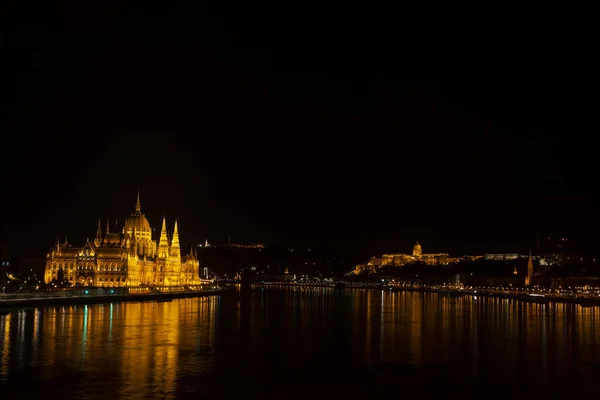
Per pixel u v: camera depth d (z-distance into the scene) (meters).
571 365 125.25
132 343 146.88
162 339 155.38
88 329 174.00
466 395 101.06
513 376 114.56
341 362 126.75
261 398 97.12
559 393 102.56
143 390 99.44
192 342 151.00
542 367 123.06
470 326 198.88
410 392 102.50
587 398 99.75
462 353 139.12
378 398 98.56
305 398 98.00
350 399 97.75
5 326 178.38
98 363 120.00
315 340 159.00
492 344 153.88
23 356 126.06
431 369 120.38
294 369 118.88
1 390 97.94
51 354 128.88
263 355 133.75
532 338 166.62
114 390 98.94
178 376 110.25
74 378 106.62
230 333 171.12
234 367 119.50
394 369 120.00
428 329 188.12
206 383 105.75
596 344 155.00
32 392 97.12
